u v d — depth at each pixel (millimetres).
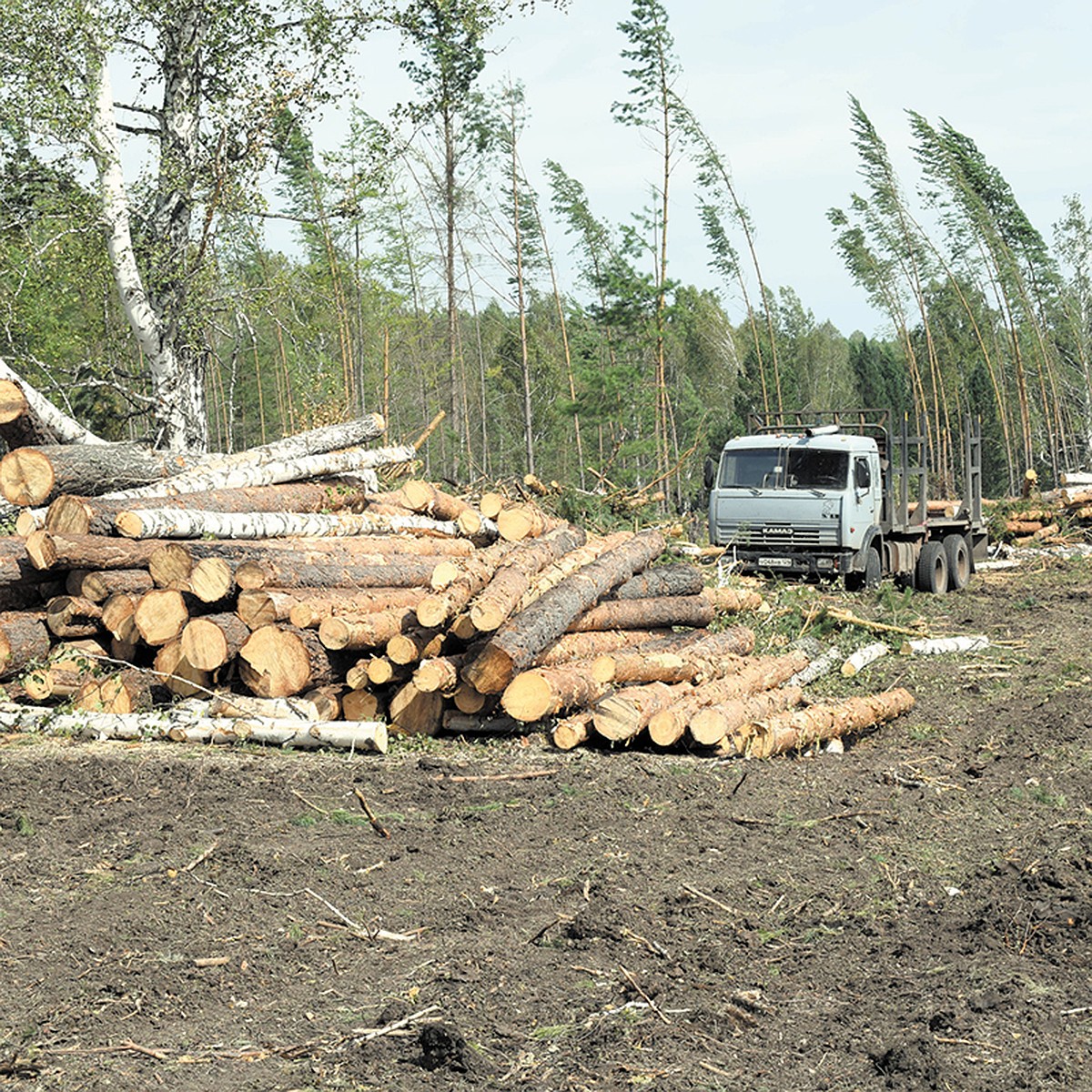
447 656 10719
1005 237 55125
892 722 12133
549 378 55688
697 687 10836
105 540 10703
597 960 6164
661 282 42688
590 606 11398
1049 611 19891
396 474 16188
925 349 64250
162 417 22500
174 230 22375
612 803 8828
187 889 6977
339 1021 5457
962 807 9148
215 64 21656
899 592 21734
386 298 42219
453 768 9555
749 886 7320
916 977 6062
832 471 20641
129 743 10086
